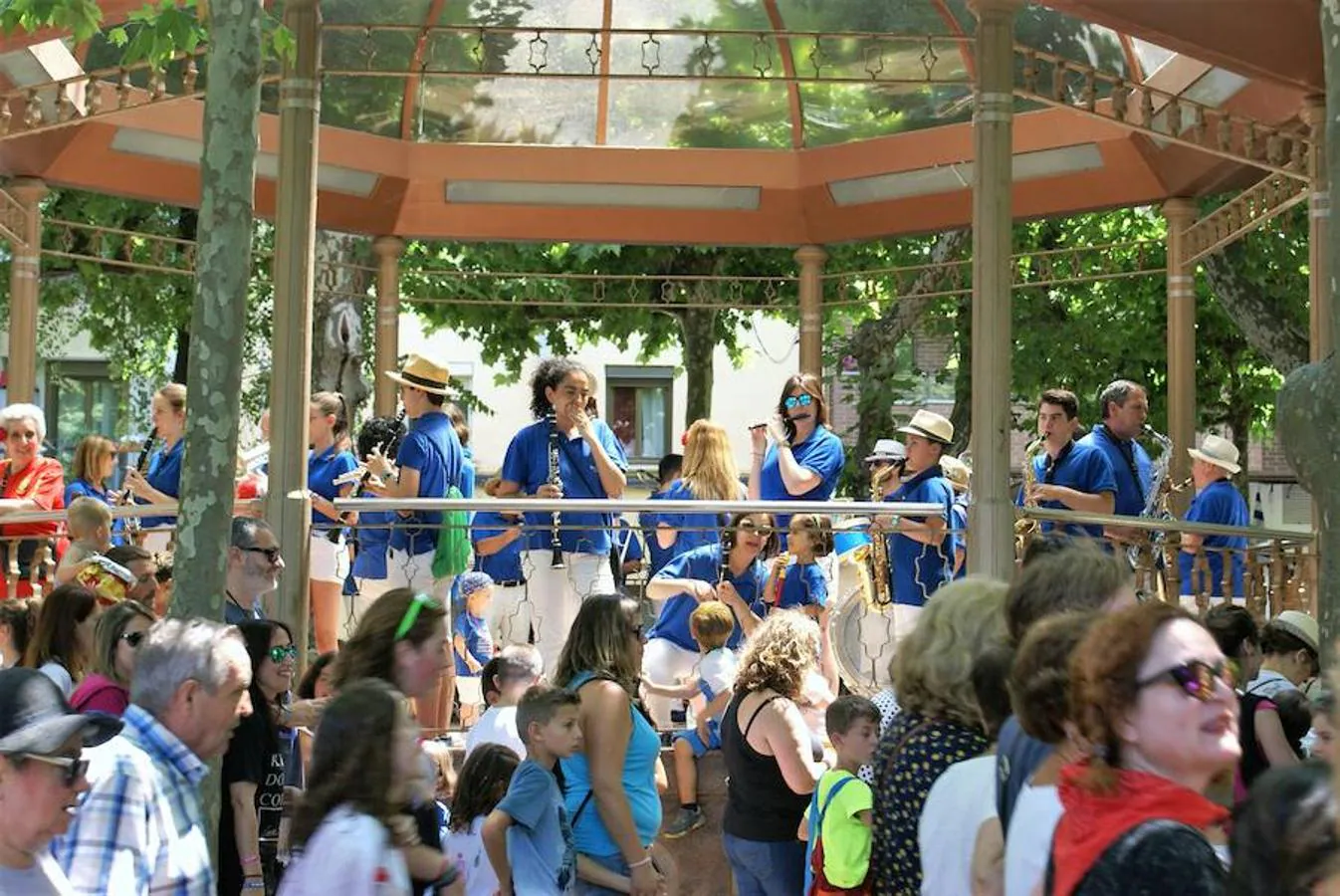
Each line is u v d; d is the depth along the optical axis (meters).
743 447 30.09
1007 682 3.69
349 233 12.80
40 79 10.63
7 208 11.50
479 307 18.30
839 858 5.73
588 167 12.62
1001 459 8.59
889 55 11.84
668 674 8.84
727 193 12.70
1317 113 9.30
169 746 4.46
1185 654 3.14
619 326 18.91
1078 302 19.86
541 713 6.14
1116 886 3.00
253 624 5.86
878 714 6.33
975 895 3.86
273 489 8.48
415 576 8.98
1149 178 11.71
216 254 5.46
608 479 9.12
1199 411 21.16
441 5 11.65
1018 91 9.14
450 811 6.81
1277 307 17.25
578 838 6.47
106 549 8.12
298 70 8.66
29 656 6.31
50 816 3.87
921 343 24.81
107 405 29.64
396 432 10.84
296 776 6.47
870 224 12.62
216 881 5.45
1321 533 5.33
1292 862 2.84
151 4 7.29
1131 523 8.93
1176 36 8.82
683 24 11.98
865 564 9.13
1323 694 3.90
